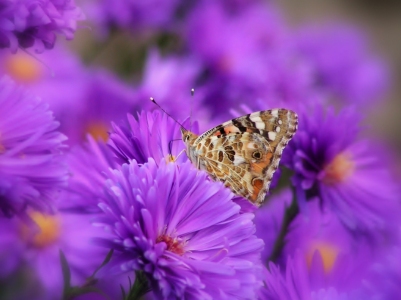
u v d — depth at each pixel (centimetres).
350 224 27
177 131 23
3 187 17
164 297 19
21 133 19
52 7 20
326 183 27
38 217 26
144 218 19
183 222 20
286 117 25
